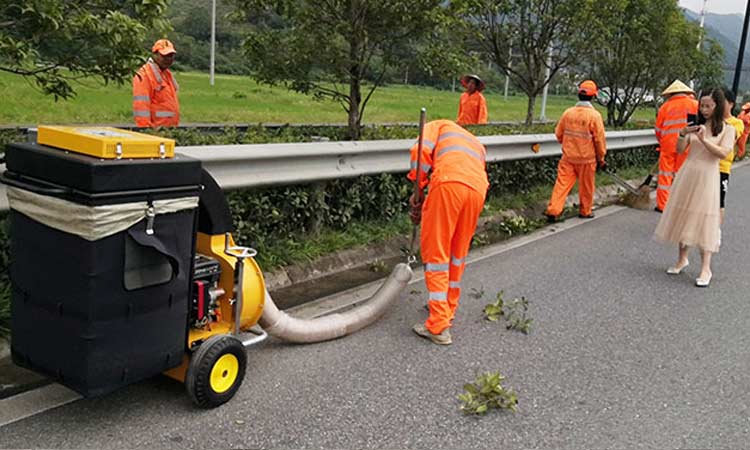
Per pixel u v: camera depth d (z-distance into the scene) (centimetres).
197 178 356
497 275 696
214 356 377
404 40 918
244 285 418
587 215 1024
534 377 466
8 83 1767
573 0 1343
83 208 315
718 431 407
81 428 359
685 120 1053
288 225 664
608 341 538
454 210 498
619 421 412
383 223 768
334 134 911
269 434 370
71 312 332
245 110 1852
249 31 920
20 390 393
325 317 506
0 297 445
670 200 724
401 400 420
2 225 455
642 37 1780
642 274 736
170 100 856
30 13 475
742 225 1041
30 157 336
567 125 962
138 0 524
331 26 880
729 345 545
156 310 351
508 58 1460
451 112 2542
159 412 381
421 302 597
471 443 378
